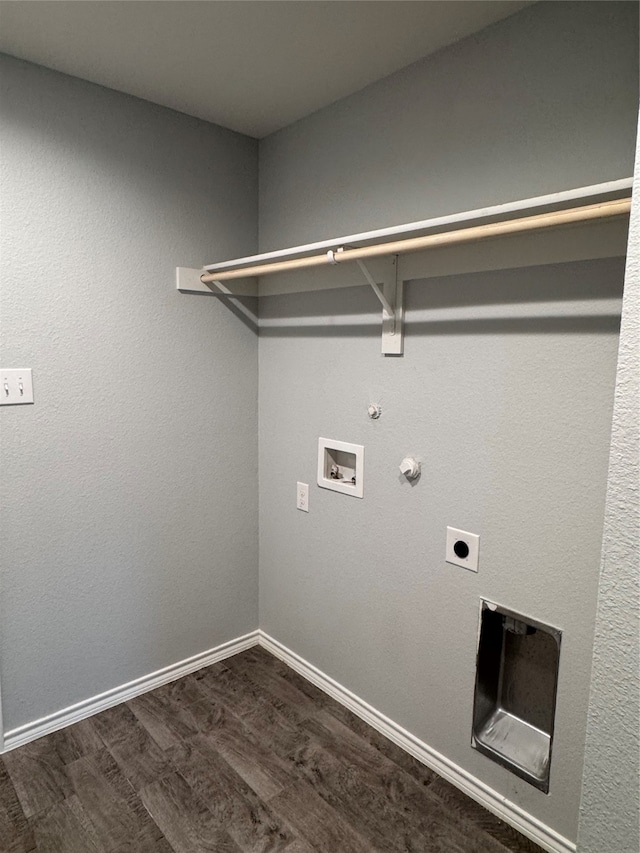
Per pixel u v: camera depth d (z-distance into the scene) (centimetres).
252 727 194
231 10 138
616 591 65
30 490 178
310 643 223
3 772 171
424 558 173
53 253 174
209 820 155
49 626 187
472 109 148
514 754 156
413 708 181
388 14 138
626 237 120
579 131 127
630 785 65
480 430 154
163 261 201
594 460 131
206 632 233
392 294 170
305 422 213
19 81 162
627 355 63
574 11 126
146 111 190
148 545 209
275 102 189
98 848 146
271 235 222
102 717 198
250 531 243
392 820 156
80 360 184
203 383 218
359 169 181
